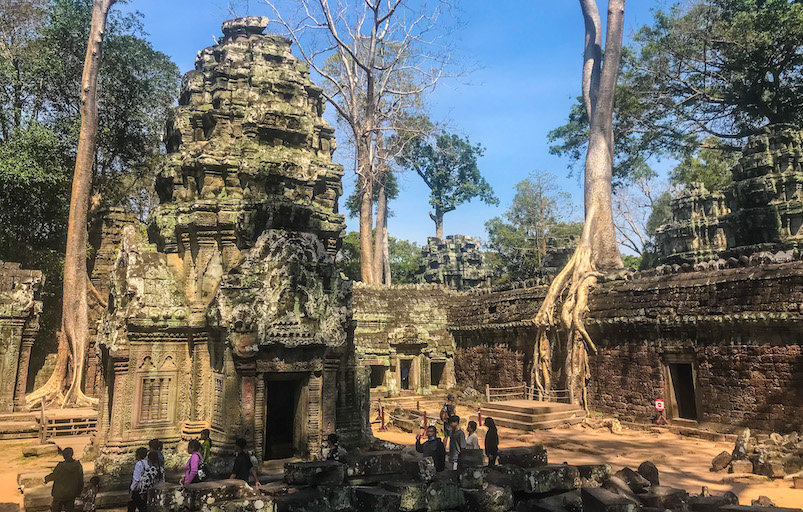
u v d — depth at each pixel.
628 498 6.62
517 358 27.17
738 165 30.11
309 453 11.93
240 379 11.50
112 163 32.47
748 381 17.52
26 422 19.09
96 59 22.72
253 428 11.44
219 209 13.58
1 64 26.03
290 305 12.07
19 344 20.95
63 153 28.20
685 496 7.61
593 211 27.23
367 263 34.47
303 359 12.09
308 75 17.14
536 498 7.59
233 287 11.90
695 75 34.09
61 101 29.55
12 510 10.18
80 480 9.15
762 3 30.31
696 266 20.66
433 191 59.56
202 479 8.79
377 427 23.12
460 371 31.30
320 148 17.11
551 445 18.02
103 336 12.91
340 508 6.95
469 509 7.08
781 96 31.75
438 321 32.00
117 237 27.98
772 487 12.00
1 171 23.39
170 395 12.63
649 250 46.19
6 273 21.33
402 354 30.48
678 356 19.94
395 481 7.59
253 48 16.00
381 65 36.34
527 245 49.91
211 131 14.97
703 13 32.25
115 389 12.20
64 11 28.59
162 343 12.71
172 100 32.84
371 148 35.38
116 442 11.95
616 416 21.78
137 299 12.52
